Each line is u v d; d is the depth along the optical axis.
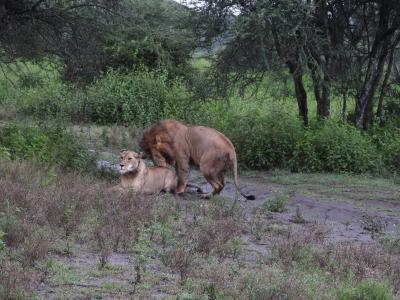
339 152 18.89
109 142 22.39
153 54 32.22
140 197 11.74
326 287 7.40
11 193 10.56
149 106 29.42
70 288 6.87
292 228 11.10
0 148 15.32
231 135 19.78
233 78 20.48
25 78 23.42
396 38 21.84
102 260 7.76
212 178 13.94
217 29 20.25
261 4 18.53
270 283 7.11
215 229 9.88
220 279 7.40
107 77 30.91
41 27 19.00
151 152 14.16
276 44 19.17
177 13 21.42
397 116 23.55
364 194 15.94
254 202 13.99
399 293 7.70
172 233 9.70
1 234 7.78
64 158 15.55
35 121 26.50
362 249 9.25
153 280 7.30
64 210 9.98
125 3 19.45
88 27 19.25
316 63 18.78
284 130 19.52
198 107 23.20
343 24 21.06
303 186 16.77
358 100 21.73
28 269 7.22
